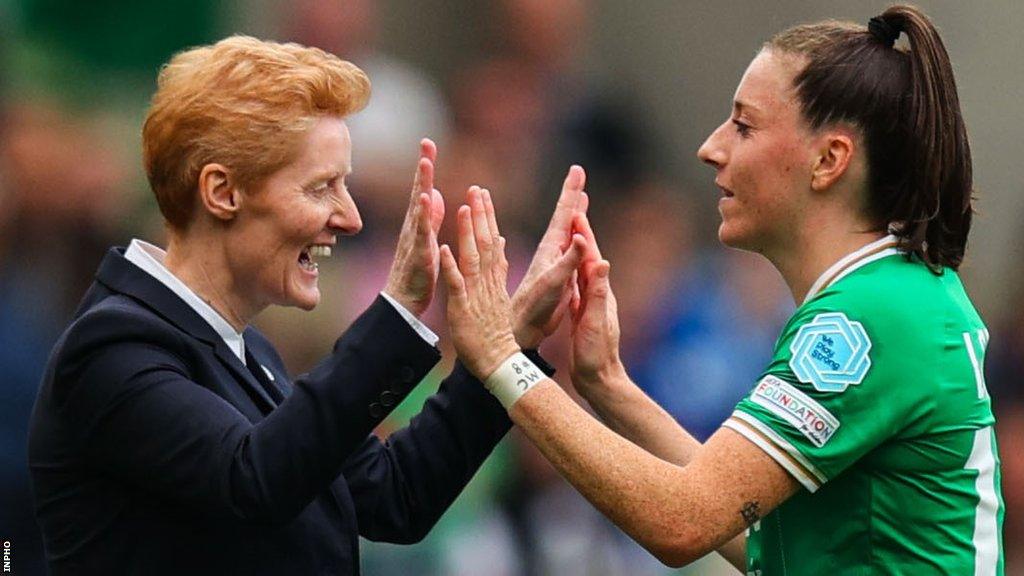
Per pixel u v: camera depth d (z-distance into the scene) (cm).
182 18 2819
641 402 1436
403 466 1430
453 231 2866
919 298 1276
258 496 1212
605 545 2552
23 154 2452
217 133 1264
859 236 1311
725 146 1339
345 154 1293
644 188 3172
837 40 1314
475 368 1310
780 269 1351
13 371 2145
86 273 2428
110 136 2669
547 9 3284
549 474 2538
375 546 2372
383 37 3234
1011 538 2517
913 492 1270
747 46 3409
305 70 1278
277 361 1406
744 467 1254
